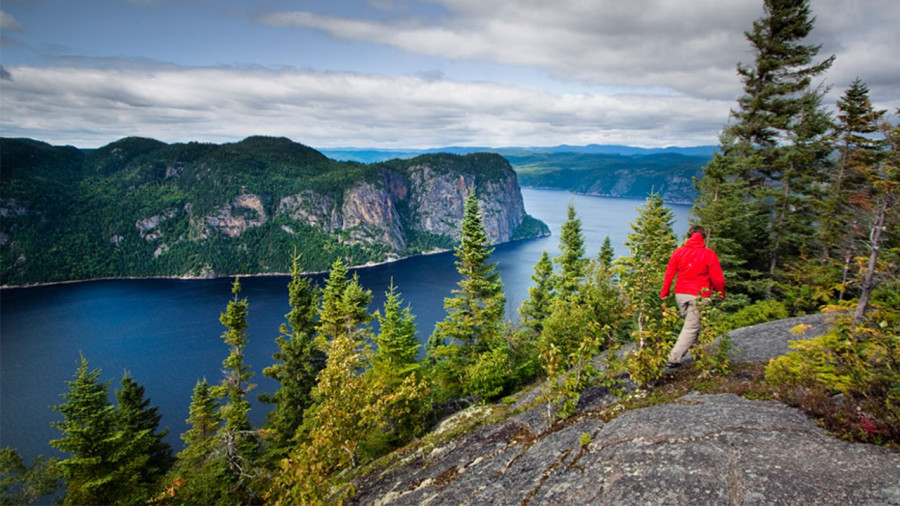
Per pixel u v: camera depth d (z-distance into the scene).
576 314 18.69
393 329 25.08
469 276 23.39
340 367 11.32
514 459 7.83
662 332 8.23
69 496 23.00
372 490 9.83
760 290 22.36
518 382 19.17
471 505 6.81
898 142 13.24
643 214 19.22
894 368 5.43
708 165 23.78
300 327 34.12
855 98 20.11
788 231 23.47
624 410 7.68
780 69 23.98
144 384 121.50
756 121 24.17
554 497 5.89
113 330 169.25
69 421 23.61
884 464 4.57
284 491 9.98
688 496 4.79
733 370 7.87
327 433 10.62
